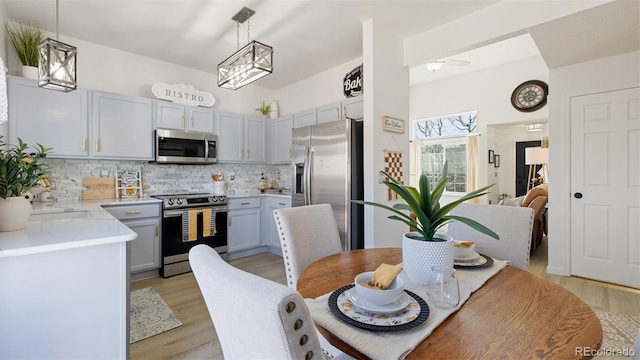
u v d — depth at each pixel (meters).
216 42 3.27
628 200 2.88
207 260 0.60
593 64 3.02
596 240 3.05
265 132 4.52
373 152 2.86
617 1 2.01
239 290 0.48
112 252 1.41
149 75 3.67
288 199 3.81
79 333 1.33
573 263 3.18
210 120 3.90
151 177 3.68
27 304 1.21
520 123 5.52
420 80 6.32
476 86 5.80
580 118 3.11
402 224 3.19
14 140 2.60
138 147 3.31
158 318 2.25
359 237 3.17
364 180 2.92
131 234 1.43
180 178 3.92
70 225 1.63
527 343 0.72
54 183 3.03
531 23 2.37
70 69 1.93
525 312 0.88
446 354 0.68
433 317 0.84
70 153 2.89
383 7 2.62
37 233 1.42
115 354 1.41
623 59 2.87
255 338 0.48
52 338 1.26
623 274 2.91
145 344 1.92
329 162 3.20
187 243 3.36
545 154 5.34
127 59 3.51
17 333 1.19
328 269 1.32
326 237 1.72
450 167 6.40
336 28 2.99
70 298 1.30
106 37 3.15
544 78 5.06
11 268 1.18
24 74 2.71
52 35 3.04
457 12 2.71
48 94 2.78
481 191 1.07
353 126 3.11
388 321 0.80
